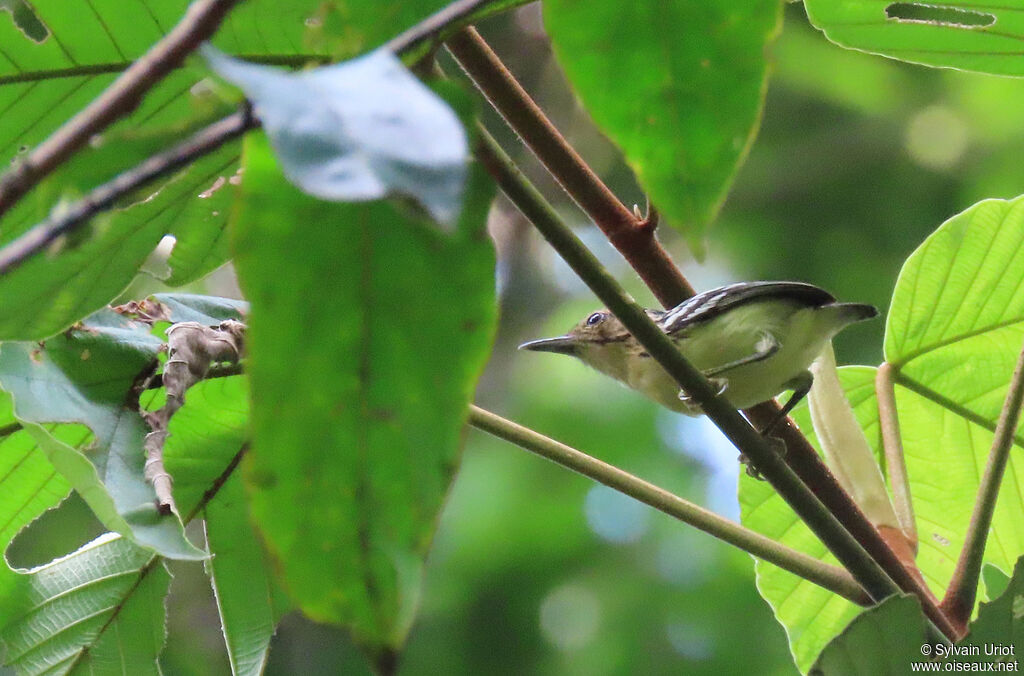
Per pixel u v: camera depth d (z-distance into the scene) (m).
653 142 4.00
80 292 5.59
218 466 7.04
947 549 8.84
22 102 5.67
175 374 5.99
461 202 2.29
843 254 18.41
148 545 4.84
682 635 15.94
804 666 8.80
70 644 6.78
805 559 6.42
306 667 17.47
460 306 3.53
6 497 6.89
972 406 8.56
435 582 16.41
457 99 3.10
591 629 16.16
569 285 20.64
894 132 18.97
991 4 6.07
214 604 17.09
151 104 5.62
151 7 5.45
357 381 3.58
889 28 6.31
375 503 3.61
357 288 3.52
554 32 3.93
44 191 3.12
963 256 8.24
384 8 3.80
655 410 17.05
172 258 6.39
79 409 5.79
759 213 18.77
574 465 6.36
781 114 19.23
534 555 16.59
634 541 16.72
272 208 3.44
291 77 2.50
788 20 18.84
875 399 8.78
